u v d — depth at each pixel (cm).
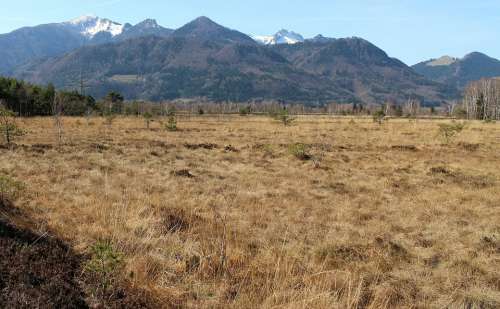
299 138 3484
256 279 650
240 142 3075
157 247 731
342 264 774
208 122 6306
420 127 4659
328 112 14800
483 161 2191
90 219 857
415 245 908
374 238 912
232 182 1494
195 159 2077
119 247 692
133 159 1917
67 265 559
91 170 1541
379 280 717
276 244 844
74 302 459
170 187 1324
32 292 446
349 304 593
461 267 788
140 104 8956
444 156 2384
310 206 1198
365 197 1330
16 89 6744
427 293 675
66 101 6544
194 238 806
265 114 11250
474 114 9475
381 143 3078
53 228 743
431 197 1349
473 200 1316
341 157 2278
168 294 565
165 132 3919
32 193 1048
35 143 2428
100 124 4734
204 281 623
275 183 1507
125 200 1061
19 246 559
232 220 1005
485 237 948
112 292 508
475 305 645
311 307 560
